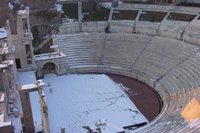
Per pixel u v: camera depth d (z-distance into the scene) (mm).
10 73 39500
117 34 60750
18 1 65062
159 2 66188
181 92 44188
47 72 57406
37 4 65688
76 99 47281
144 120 41250
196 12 58562
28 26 54031
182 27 56344
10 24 52969
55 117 42500
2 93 33312
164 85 48656
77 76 55656
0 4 56625
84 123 40812
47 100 47250
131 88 50812
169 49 54406
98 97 47750
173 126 33938
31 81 49594
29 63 55531
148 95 48281
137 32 60812
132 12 64125
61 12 65812
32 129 33156
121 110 43906
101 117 42156
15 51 53125
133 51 57812
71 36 61219
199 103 37031
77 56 58750
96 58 58594
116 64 57188
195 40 52562
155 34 58969
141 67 54688
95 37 60969
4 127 26875
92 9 66562
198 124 31547
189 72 47281
